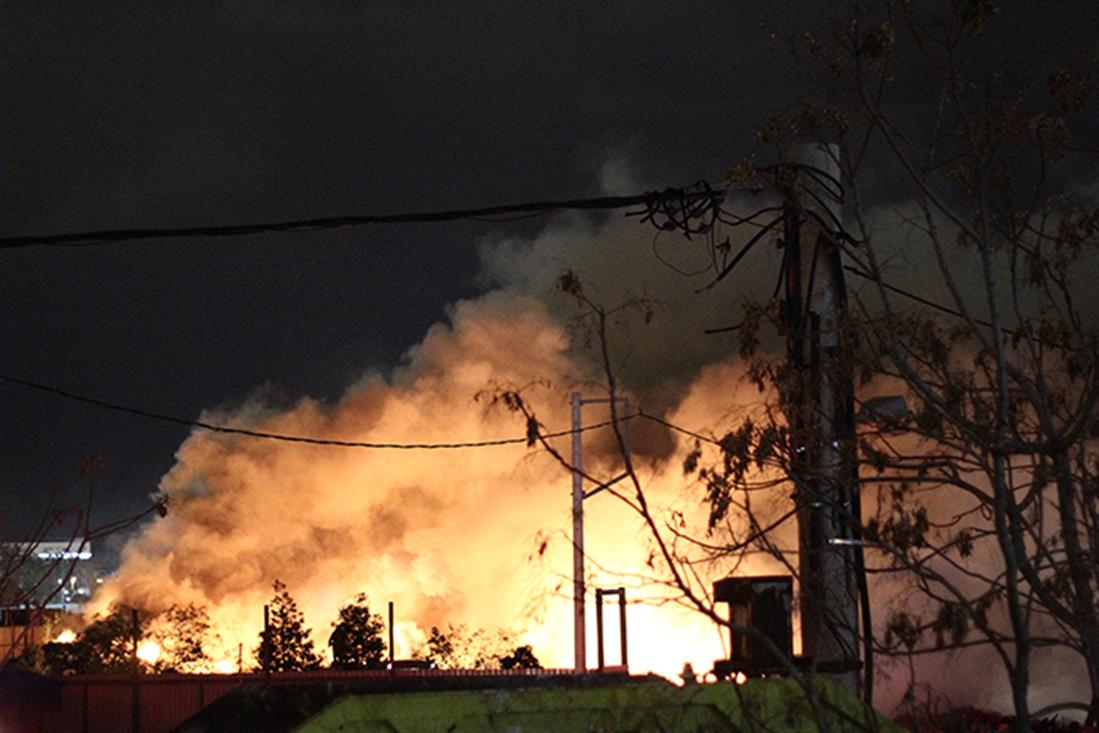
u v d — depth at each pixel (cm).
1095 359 775
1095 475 805
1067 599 750
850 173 829
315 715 532
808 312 1207
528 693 572
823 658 1053
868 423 944
